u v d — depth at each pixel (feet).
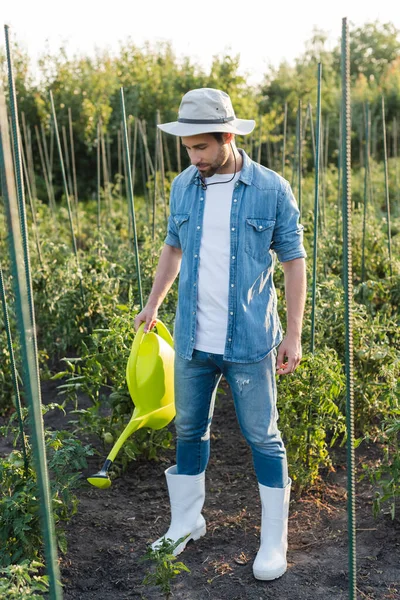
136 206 35.60
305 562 9.10
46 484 5.72
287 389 10.33
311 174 45.09
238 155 8.17
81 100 44.45
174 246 9.13
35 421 5.50
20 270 5.26
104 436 11.46
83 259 18.02
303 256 8.24
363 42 110.52
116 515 10.39
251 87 44.34
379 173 42.65
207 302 8.32
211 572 8.95
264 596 8.43
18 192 8.33
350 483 6.48
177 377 8.80
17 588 7.10
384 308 16.06
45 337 17.48
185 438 9.10
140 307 12.48
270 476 8.69
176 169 45.32
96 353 11.73
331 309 13.28
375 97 57.31
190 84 46.60
